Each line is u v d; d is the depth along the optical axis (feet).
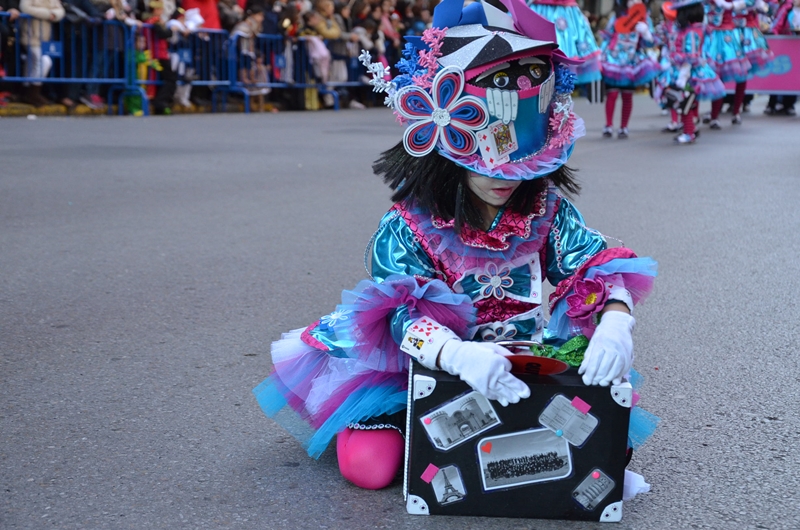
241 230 16.58
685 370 9.68
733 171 25.36
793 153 29.96
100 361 9.74
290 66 47.01
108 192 19.92
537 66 6.41
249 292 12.62
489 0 6.82
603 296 6.44
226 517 6.39
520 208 6.75
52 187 20.22
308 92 48.52
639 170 25.35
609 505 6.29
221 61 43.88
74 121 35.40
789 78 47.21
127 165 23.88
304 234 16.35
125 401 8.61
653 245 15.81
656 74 33.73
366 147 29.60
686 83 32.45
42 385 9.00
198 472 7.11
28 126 32.50
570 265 6.88
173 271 13.65
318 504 6.59
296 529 6.22
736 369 9.72
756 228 17.42
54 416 8.20
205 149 28.02
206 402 8.63
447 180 6.55
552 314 7.12
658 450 7.63
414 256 6.67
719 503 6.69
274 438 7.82
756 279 13.61
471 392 6.13
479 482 6.28
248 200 19.56
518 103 6.27
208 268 13.87
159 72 40.96
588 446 6.18
